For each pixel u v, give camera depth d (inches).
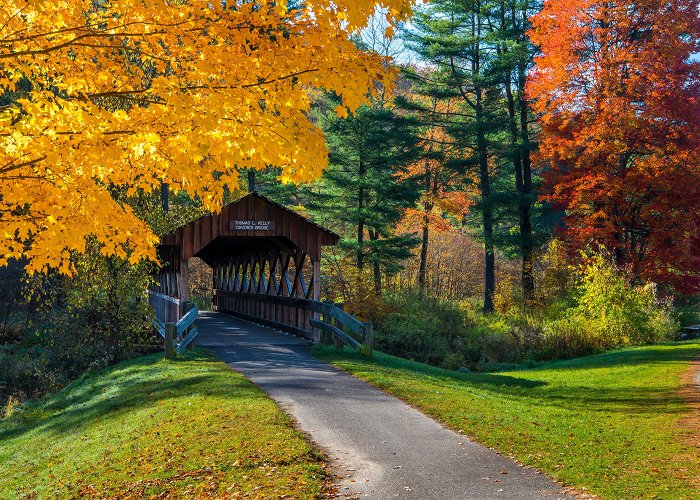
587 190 1103.0
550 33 1176.2
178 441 345.7
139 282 762.2
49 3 285.7
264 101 299.7
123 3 266.7
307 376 527.8
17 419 566.9
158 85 276.7
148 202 789.2
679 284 1103.0
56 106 267.6
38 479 347.3
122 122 285.1
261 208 745.0
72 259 721.6
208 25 277.4
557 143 1172.5
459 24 1412.4
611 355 801.6
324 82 283.1
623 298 930.7
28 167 283.0
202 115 269.4
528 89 1194.0
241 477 285.1
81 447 387.9
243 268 1136.2
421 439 349.1
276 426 358.3
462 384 593.3
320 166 286.0
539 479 288.7
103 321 776.3
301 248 761.0
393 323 1021.8
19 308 1093.1
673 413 447.8
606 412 465.4
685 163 1056.8
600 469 303.4
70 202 279.9
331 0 261.7
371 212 1296.8
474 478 288.2
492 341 949.8
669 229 1085.8
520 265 2138.3
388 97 1534.2
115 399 497.0
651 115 1057.5
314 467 295.6
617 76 1090.7
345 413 401.7
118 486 295.3
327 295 1184.2
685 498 263.6
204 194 302.2
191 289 1983.3
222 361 609.6
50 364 807.1
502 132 1577.3
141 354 778.2
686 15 1065.5
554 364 806.5
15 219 285.7
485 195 1400.1
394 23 272.2
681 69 1081.4
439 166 1502.2
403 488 273.9
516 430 373.7
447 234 2034.9
